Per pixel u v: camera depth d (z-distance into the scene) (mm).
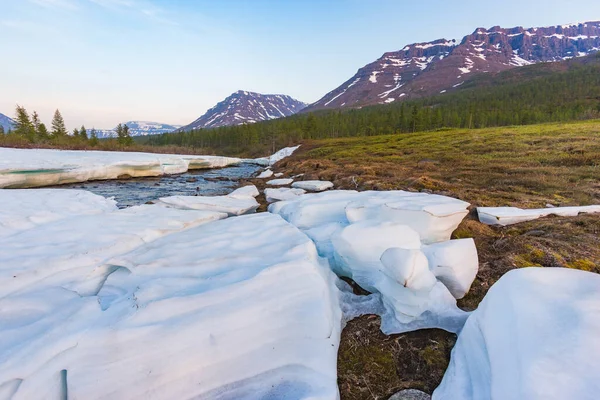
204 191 14617
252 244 5340
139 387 2580
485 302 3166
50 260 4562
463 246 4715
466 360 2926
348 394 3010
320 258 5387
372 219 5742
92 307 3521
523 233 6246
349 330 3891
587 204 7855
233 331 3043
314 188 12625
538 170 11719
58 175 15156
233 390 2732
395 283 3902
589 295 2551
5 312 3463
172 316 3096
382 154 22641
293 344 3100
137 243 5648
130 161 18859
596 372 1888
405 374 3230
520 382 2029
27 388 2521
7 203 8398
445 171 13820
